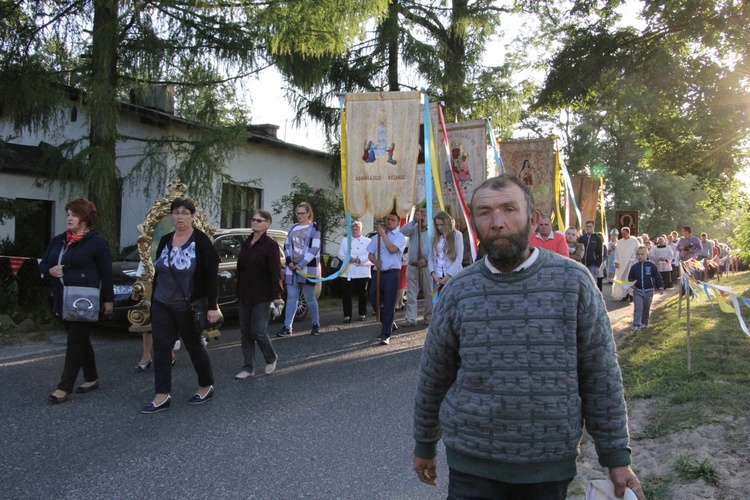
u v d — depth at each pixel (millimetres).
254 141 18234
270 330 10773
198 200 11719
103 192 10812
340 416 5777
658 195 58938
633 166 54094
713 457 4254
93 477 4309
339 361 8156
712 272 25344
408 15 18594
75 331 6176
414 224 10930
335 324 11641
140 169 11836
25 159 15656
